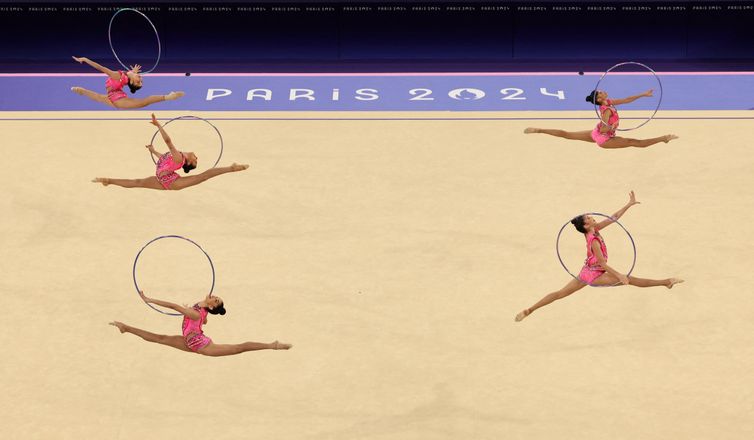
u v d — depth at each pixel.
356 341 38.50
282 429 34.31
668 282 35.84
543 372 36.91
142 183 40.38
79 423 34.56
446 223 45.69
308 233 45.03
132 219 46.00
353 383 36.47
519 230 45.09
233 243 44.38
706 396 35.72
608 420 34.66
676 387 36.16
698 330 39.06
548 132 43.25
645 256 43.25
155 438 33.91
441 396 35.81
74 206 46.88
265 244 44.28
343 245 44.19
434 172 49.84
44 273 42.31
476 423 34.56
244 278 42.06
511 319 39.66
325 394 35.94
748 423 34.44
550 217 45.97
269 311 40.12
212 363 37.47
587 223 35.59
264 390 36.16
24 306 40.38
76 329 39.09
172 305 34.66
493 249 43.84
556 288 41.34
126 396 35.81
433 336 38.75
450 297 40.94
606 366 37.19
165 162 40.06
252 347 35.34
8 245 44.16
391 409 35.22
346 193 48.03
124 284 41.56
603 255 35.84
